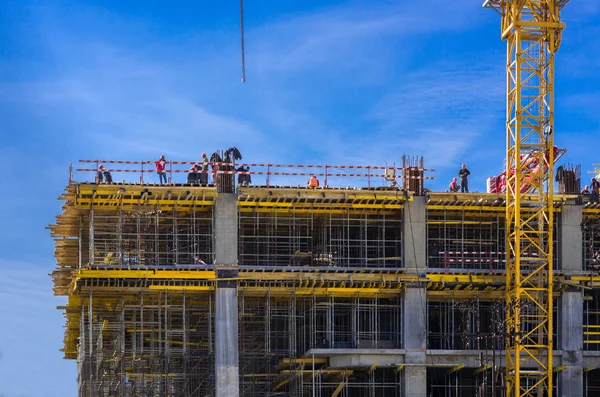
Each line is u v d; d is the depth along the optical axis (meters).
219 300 79.00
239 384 79.69
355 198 81.00
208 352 79.50
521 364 80.75
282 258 85.75
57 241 84.00
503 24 85.94
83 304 79.75
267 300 80.44
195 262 80.88
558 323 83.44
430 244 85.50
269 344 80.19
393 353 80.06
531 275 80.88
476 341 83.38
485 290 82.94
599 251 84.44
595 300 88.31
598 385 85.94
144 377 78.44
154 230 83.81
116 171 79.38
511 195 83.94
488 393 81.12
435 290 82.44
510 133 84.81
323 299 83.12
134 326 79.00
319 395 80.94
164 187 79.06
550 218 82.06
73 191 77.88
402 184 82.44
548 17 84.25
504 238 87.06
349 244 85.94
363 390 84.19
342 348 80.25
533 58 84.44
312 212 81.62
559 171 87.00
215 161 82.25
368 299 84.69
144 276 77.50
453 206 82.94
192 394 79.81
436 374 83.88
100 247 85.06
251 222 83.69
